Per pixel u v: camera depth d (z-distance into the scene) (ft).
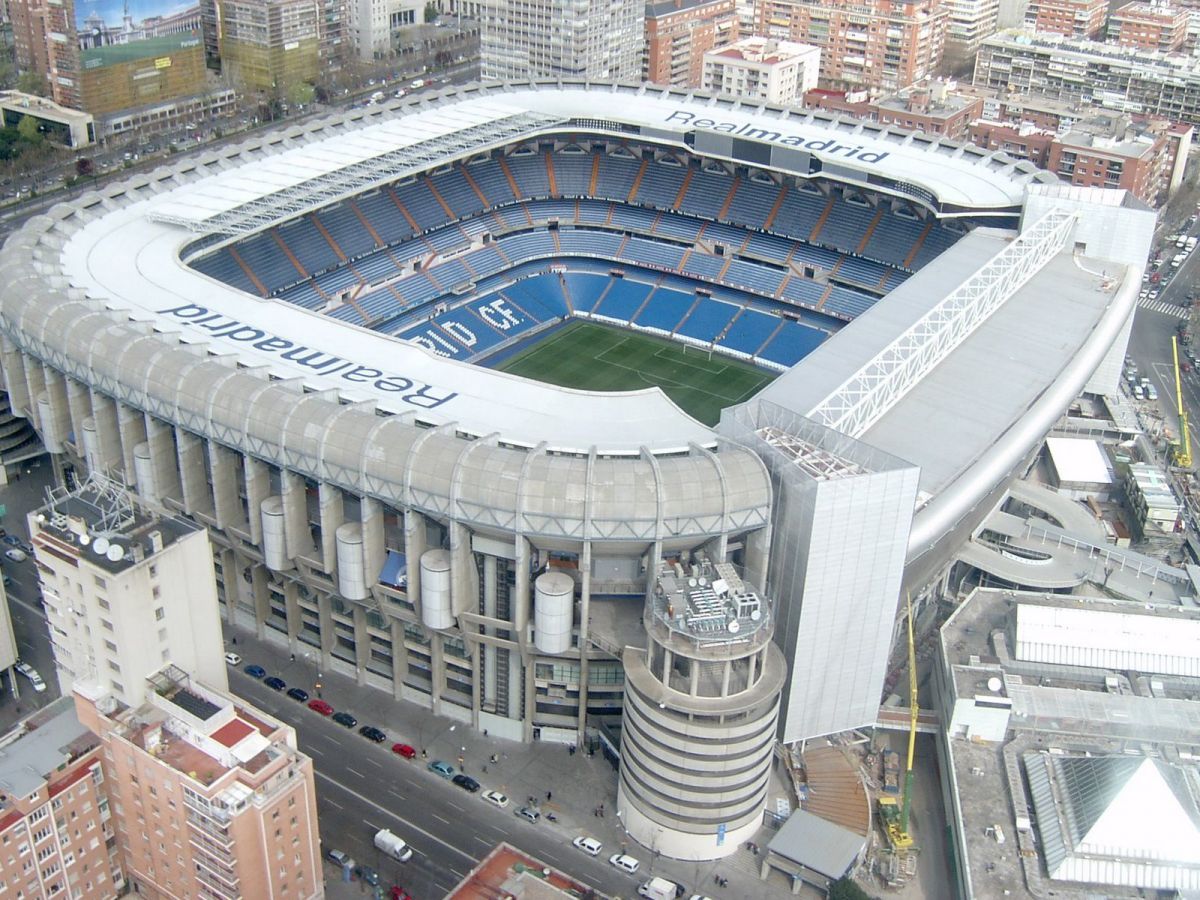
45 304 615.98
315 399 528.63
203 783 401.29
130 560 423.23
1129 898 452.76
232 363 583.17
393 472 492.95
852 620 502.38
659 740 460.96
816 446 508.12
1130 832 463.83
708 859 482.69
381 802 501.97
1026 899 449.48
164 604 434.71
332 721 544.21
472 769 522.06
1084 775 486.79
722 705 453.58
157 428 575.79
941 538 572.10
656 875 475.72
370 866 471.62
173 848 425.69
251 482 539.70
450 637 531.50
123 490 472.03
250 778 403.75
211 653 463.83
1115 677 542.16
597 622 503.61
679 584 476.54
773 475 496.64
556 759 530.27
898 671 583.99
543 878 407.64
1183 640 552.82
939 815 510.99
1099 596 631.97
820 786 507.30
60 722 442.50
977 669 534.78
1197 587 628.28
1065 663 547.49
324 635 568.41
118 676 433.89
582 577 486.38
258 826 406.62
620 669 518.78
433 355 615.57
